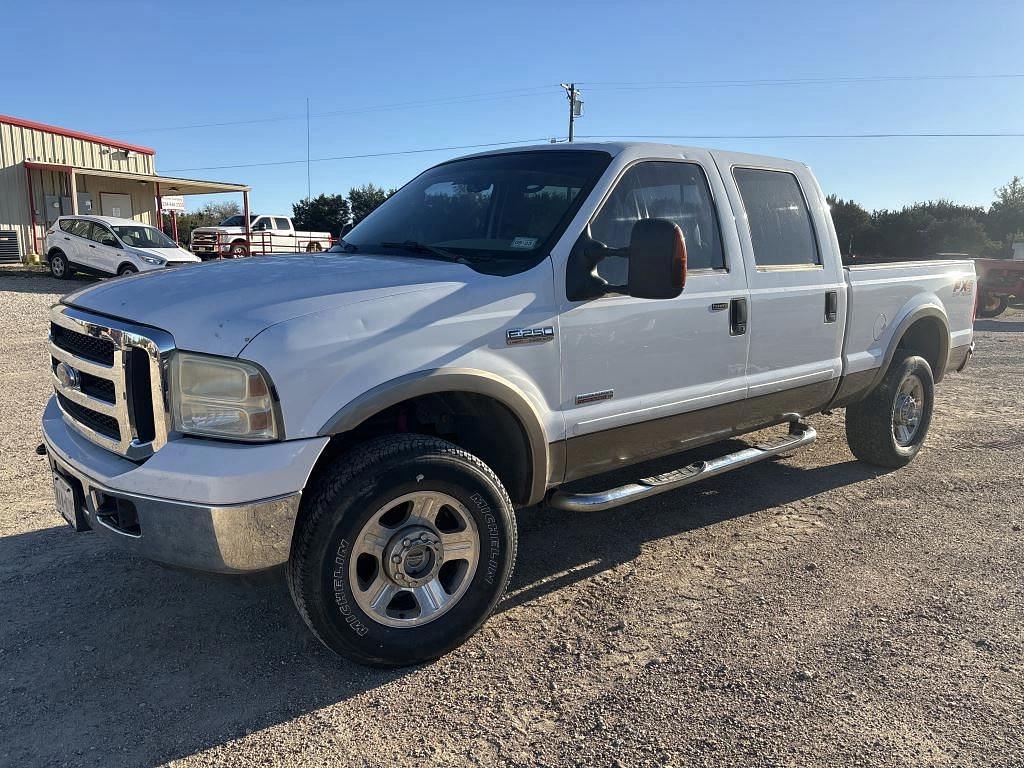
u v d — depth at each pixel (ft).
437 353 9.94
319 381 9.04
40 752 8.47
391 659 9.93
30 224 86.22
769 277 14.48
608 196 12.09
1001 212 180.55
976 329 51.26
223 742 8.71
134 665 10.17
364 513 9.32
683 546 14.25
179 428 9.08
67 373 10.69
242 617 11.43
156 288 10.15
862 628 11.29
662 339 12.62
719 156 14.20
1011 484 17.88
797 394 15.48
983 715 9.27
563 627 11.30
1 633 10.85
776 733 8.91
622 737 8.84
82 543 13.76
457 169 14.30
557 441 11.44
